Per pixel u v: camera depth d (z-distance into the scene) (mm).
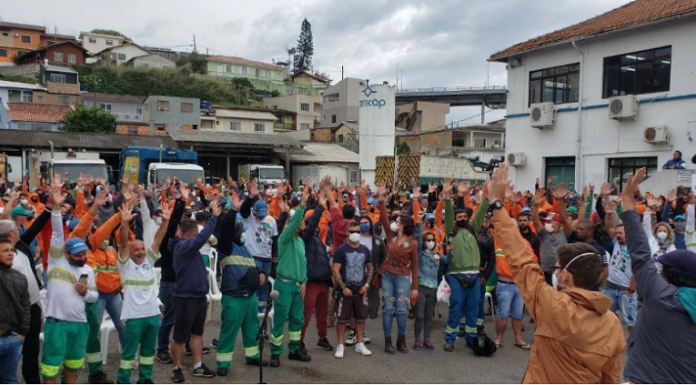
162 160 24422
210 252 9672
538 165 24016
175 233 6883
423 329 8633
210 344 7703
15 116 48438
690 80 18828
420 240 7977
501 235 3260
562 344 2949
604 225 8422
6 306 4723
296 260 6922
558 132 23141
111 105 59500
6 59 81812
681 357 3273
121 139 38500
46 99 57125
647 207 9758
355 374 6652
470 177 32094
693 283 3336
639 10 21594
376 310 9508
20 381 5961
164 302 6965
